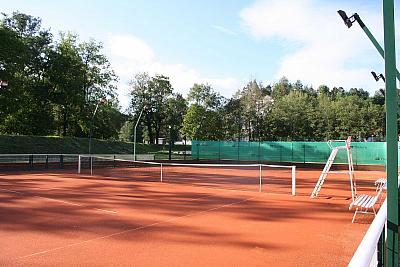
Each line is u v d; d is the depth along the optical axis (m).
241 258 6.17
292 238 7.56
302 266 5.80
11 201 12.12
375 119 57.75
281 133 58.28
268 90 80.50
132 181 19.33
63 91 45.75
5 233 7.80
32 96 43.62
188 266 5.75
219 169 31.69
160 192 14.91
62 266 5.71
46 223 8.82
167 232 8.02
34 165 26.97
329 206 11.76
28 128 43.12
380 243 2.62
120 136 75.44
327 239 7.51
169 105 64.12
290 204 12.12
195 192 15.16
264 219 9.58
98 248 6.71
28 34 45.66
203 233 7.95
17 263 5.84
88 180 19.47
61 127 50.72
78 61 47.41
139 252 6.48
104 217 9.61
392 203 2.48
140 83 63.41
